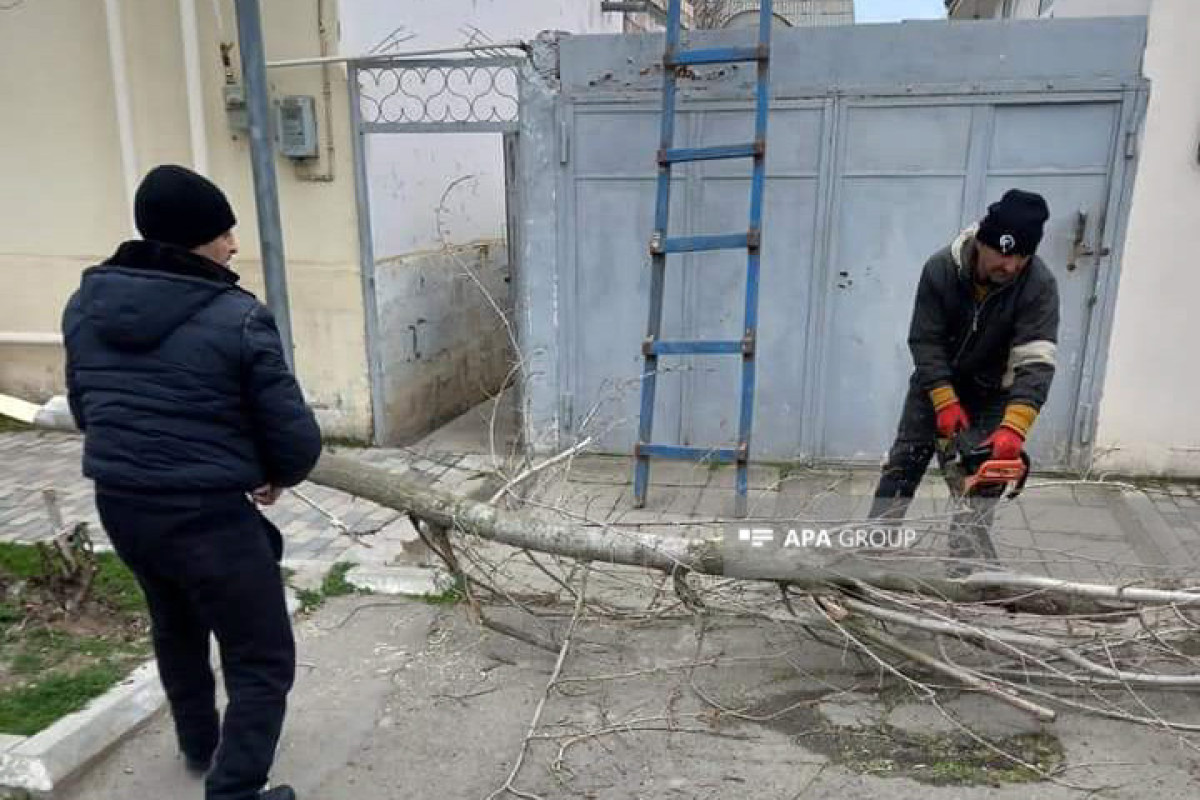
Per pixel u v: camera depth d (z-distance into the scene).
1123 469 5.33
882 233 5.26
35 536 4.47
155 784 2.83
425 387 6.52
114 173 6.00
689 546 3.26
